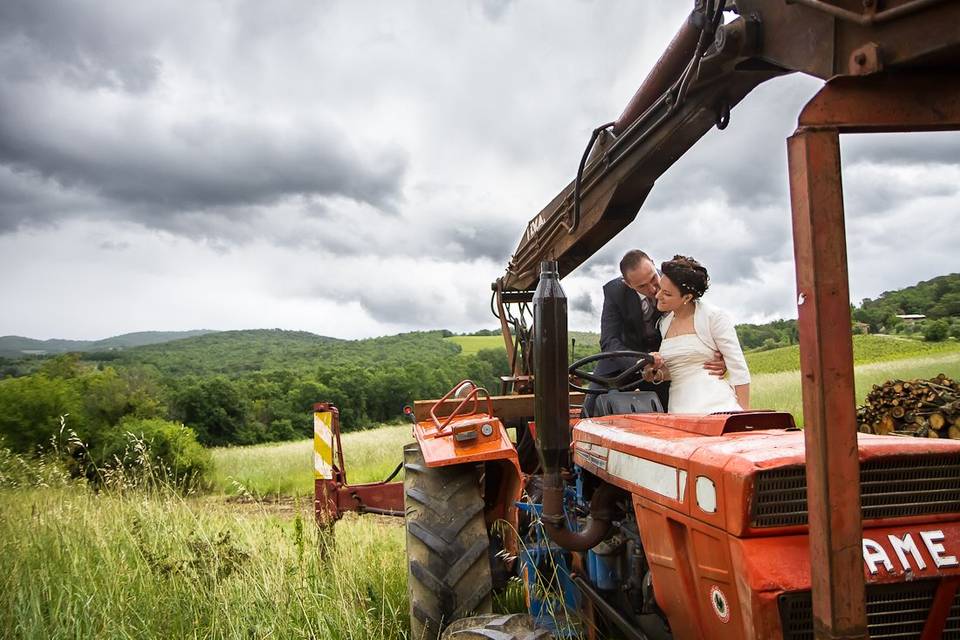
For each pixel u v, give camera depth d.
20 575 4.48
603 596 3.21
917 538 2.00
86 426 18.59
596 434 3.08
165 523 5.43
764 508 1.97
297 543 4.49
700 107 2.82
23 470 7.16
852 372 1.57
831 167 1.60
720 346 3.64
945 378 7.43
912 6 1.54
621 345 4.14
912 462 2.03
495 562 3.98
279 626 3.67
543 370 2.57
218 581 4.23
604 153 3.54
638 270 4.10
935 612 1.99
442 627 3.34
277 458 20.08
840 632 1.53
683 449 2.33
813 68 1.97
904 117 1.64
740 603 1.99
